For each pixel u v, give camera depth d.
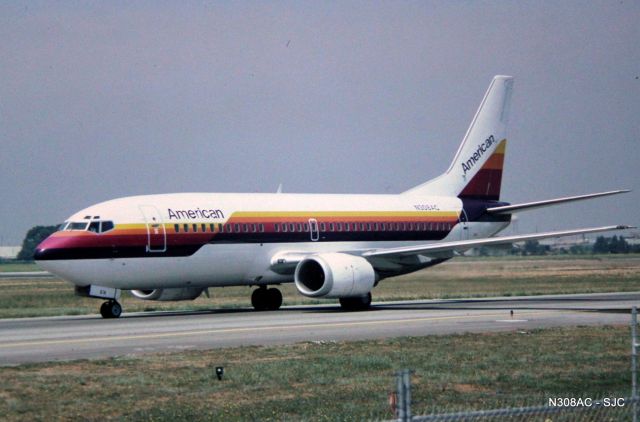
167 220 148.75
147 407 68.81
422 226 180.62
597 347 97.88
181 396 72.38
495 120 194.75
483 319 130.50
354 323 125.31
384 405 69.69
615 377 80.88
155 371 82.06
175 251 149.00
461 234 186.75
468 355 92.38
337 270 151.00
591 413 68.00
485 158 193.12
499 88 195.00
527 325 120.50
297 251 163.62
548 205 182.50
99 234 142.62
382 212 175.62
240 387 75.81
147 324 127.25
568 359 89.75
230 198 159.25
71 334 112.31
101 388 74.62
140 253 145.62
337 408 68.94
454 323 124.06
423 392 74.69
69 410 67.44
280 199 165.12
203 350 95.62
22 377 78.69
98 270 142.62
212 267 154.00
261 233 158.88
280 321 130.25
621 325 119.19
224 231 154.50
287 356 91.69
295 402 70.44
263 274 160.62
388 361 87.62
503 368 85.19
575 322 124.50
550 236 158.88
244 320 133.00
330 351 95.19
